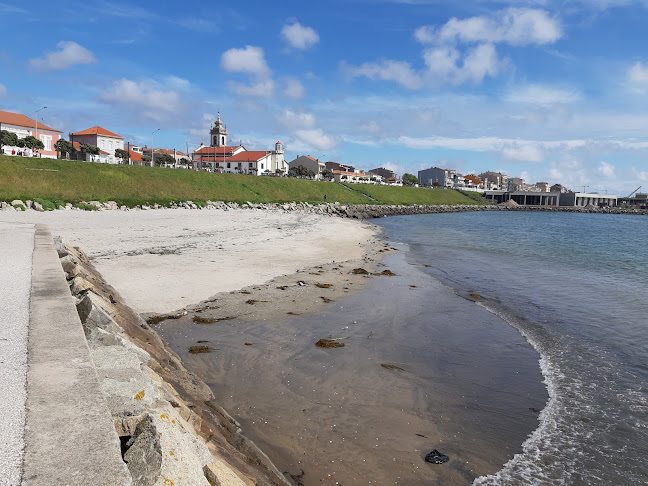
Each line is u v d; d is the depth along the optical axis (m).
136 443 2.93
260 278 17.91
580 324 13.91
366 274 20.95
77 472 2.20
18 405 2.88
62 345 4.15
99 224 31.14
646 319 14.59
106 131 98.56
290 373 9.23
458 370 9.96
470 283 20.34
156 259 20.08
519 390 9.03
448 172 186.38
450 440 7.11
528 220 89.38
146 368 4.98
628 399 8.71
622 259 31.23
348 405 8.05
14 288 6.62
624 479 6.27
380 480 6.01
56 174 51.69
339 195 98.31
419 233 49.94
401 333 12.27
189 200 56.47
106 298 9.05
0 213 31.92
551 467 6.48
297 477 5.93
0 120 73.81
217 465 3.83
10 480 2.07
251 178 83.19
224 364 9.48
